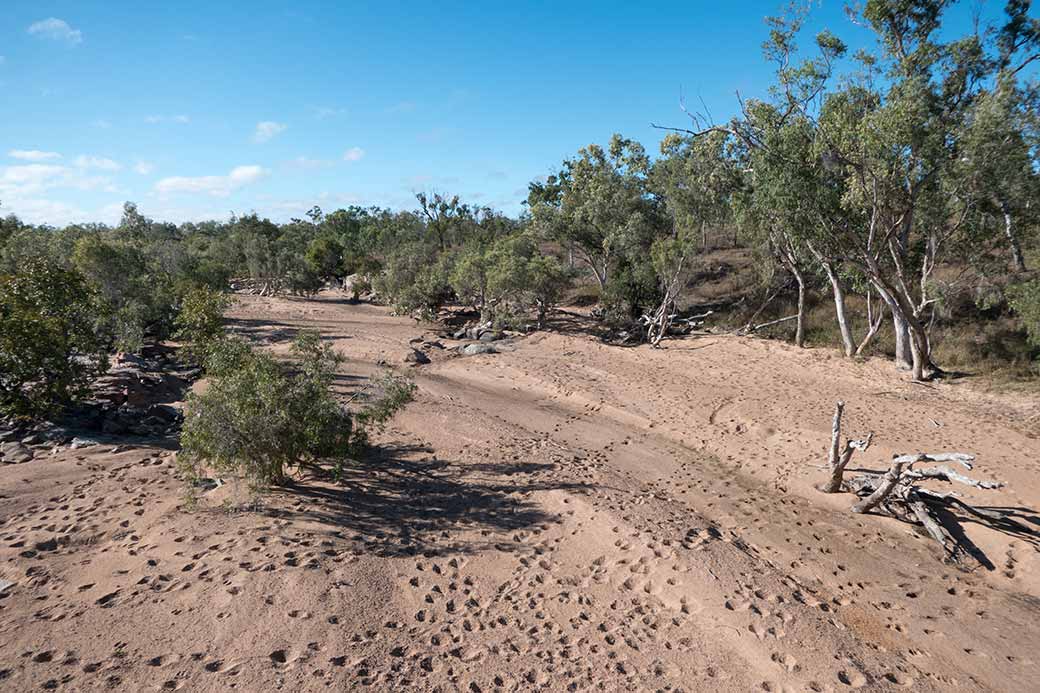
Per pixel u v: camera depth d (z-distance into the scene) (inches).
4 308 466.9
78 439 438.0
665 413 598.2
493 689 206.5
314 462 402.6
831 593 286.7
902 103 533.3
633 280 1051.3
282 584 251.9
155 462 407.2
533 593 273.0
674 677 217.6
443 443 489.1
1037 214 618.2
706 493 415.8
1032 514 360.5
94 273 888.9
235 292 1631.4
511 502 374.0
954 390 613.0
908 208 597.0
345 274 1948.8
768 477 447.5
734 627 243.9
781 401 603.2
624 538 320.8
